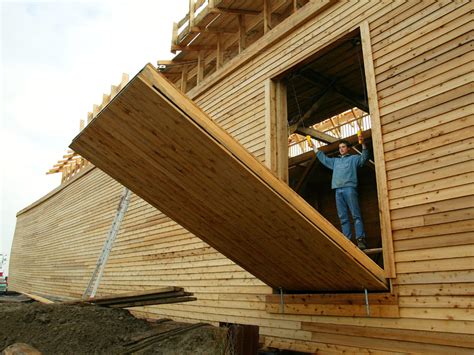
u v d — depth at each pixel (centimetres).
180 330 504
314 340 514
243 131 702
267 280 575
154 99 368
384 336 439
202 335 489
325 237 410
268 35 690
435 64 452
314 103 779
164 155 433
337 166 593
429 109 446
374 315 450
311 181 952
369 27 529
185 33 856
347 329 480
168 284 820
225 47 841
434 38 459
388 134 479
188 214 520
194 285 747
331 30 580
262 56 701
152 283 873
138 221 1005
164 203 526
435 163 430
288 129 722
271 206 416
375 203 860
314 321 522
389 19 509
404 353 419
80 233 1448
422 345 407
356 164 584
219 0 743
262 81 687
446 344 386
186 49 900
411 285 425
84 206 1473
